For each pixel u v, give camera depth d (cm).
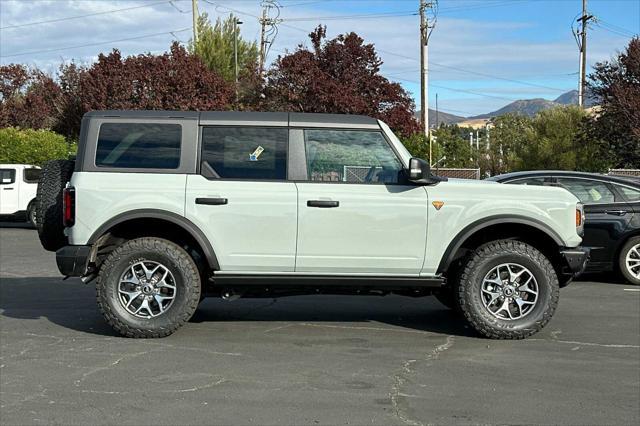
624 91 2331
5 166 1933
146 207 634
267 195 639
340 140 655
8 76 3105
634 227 974
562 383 530
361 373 551
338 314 781
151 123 650
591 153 2744
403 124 2605
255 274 647
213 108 2541
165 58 2581
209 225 638
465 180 693
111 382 522
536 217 652
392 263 647
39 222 679
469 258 656
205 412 462
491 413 465
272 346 631
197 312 785
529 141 2995
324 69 2592
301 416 456
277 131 652
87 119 650
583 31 3975
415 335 680
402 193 646
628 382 535
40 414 457
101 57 2627
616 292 930
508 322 649
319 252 643
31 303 832
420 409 471
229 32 3725
